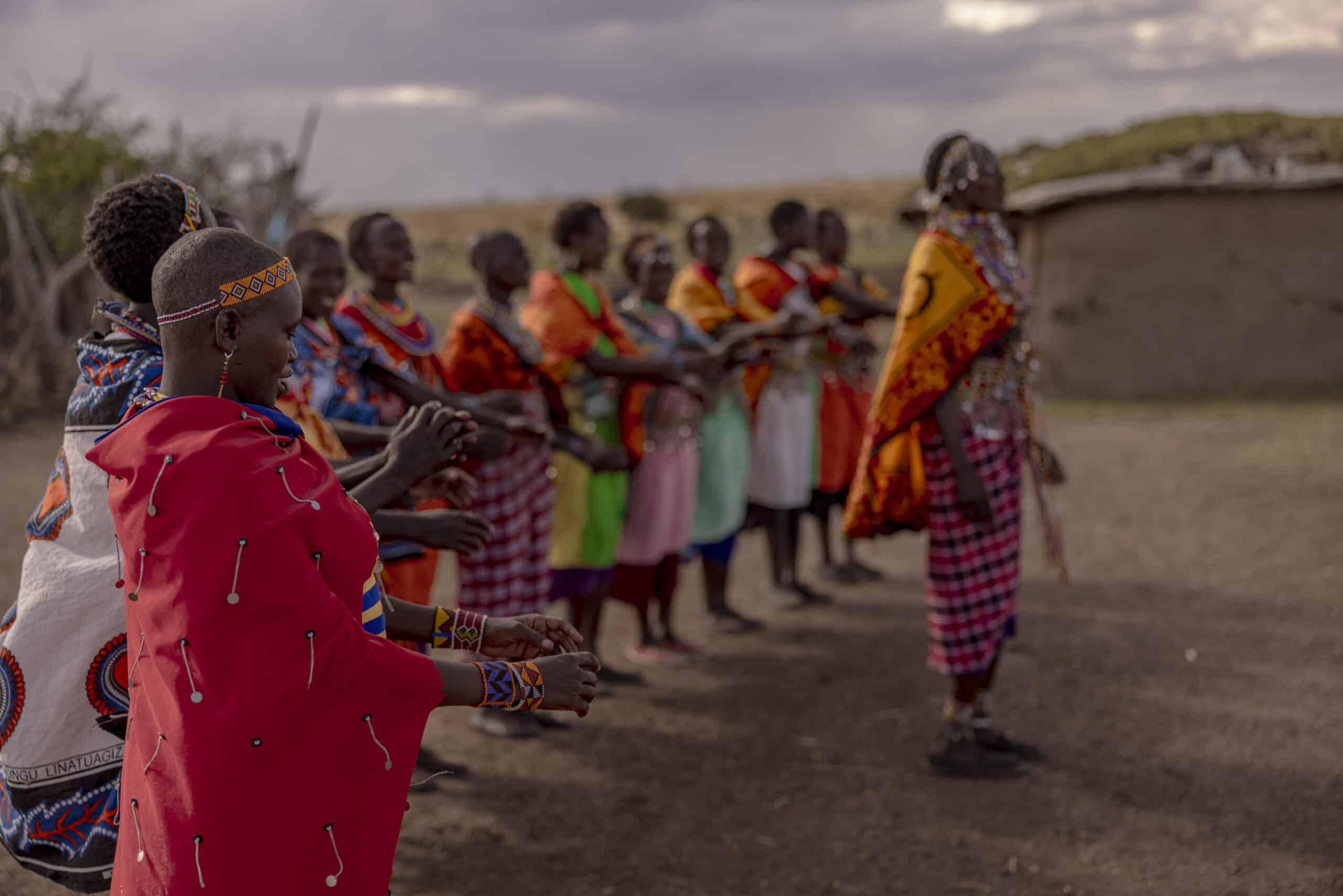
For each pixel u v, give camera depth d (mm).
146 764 1853
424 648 3961
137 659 1863
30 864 2467
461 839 3918
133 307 2436
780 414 6430
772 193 85438
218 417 1826
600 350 5188
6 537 7559
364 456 3918
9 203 12688
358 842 1881
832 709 5059
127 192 2389
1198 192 12602
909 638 5988
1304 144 12859
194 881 1800
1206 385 12852
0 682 2396
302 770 1806
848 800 4164
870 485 4387
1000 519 4234
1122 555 7199
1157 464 9586
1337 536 7250
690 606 6723
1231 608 6102
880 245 45062
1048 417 12047
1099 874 3574
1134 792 4109
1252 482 8750
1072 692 5062
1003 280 4156
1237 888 3441
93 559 2369
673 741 4754
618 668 5676
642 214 57906
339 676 1802
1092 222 12828
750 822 4016
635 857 3781
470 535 2697
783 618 6406
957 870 3639
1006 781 4250
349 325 4035
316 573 1796
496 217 73188
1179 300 12812
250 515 1748
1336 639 5543
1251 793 4055
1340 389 12508
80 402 2381
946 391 4105
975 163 4113
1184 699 4922
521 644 2270
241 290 1874
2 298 13492
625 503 5516
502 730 4844
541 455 5039
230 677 1754
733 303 6465
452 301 27172
